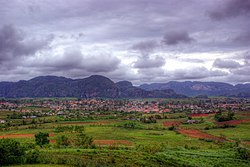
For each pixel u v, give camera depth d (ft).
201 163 232.94
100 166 176.14
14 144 191.31
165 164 218.18
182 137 426.10
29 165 173.88
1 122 652.07
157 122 635.25
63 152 235.81
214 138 411.54
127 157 224.12
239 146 329.31
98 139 404.77
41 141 316.81
